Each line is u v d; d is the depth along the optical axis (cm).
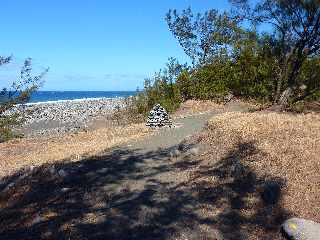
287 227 953
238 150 1429
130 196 1223
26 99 2434
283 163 1272
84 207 1170
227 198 1151
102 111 5153
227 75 3353
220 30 3881
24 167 1652
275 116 1811
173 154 1559
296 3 2430
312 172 1213
